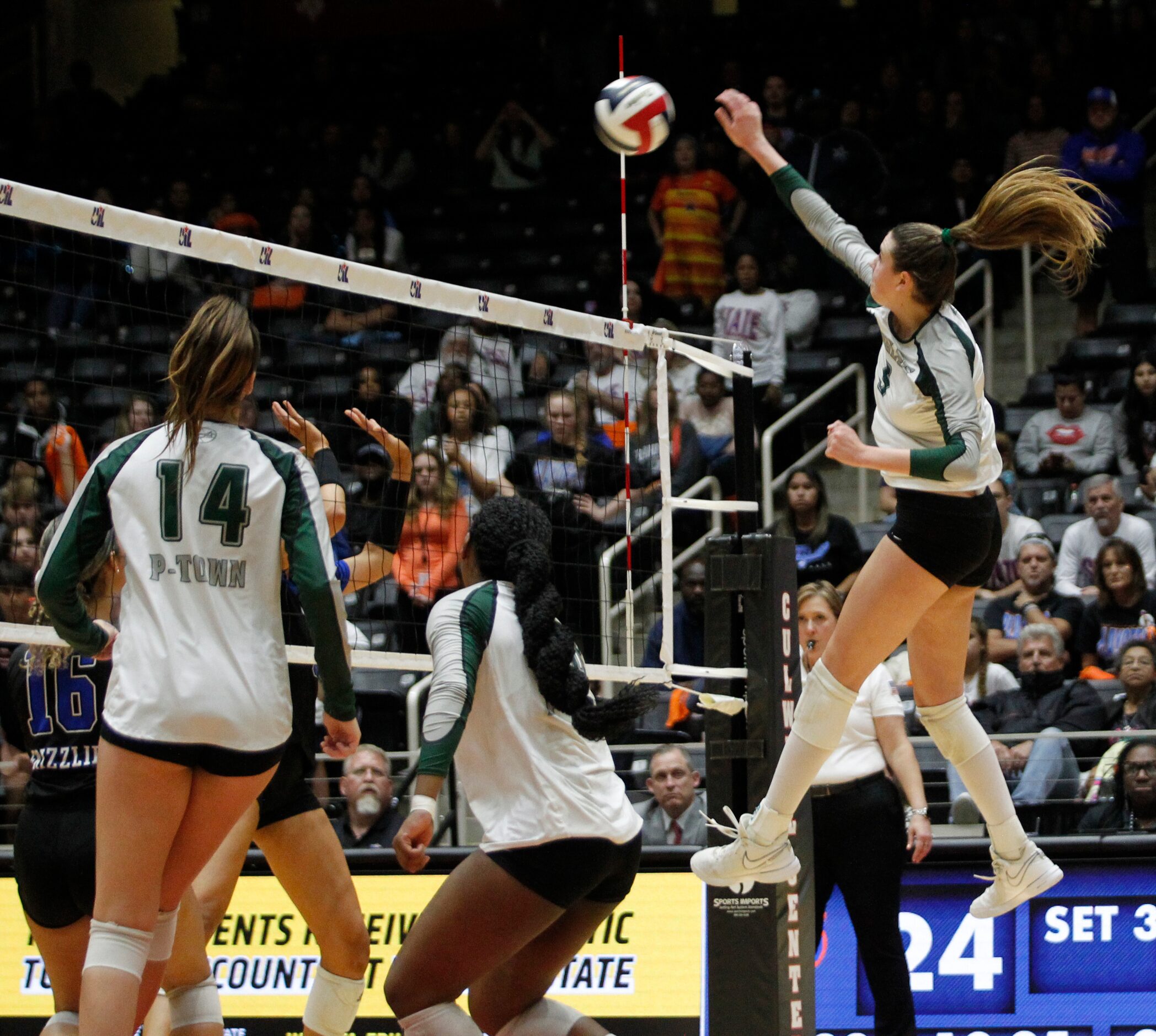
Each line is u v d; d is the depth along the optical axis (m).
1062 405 14.14
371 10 24.27
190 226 5.89
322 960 5.88
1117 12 20.09
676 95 20.97
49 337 17.55
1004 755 8.60
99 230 5.70
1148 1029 7.34
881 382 5.39
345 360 15.81
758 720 6.66
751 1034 6.46
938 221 17.31
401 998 5.25
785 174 5.90
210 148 21.70
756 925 6.49
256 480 5.01
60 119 22.22
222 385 5.01
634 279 18.72
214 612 4.89
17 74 24.19
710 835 6.75
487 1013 5.64
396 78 22.98
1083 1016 7.40
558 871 5.14
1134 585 10.75
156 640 4.83
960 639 5.61
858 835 7.25
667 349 7.29
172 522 4.92
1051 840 7.53
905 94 18.69
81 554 5.00
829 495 15.58
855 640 5.37
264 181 20.94
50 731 5.44
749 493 7.04
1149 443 13.44
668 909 7.54
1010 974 7.48
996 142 17.89
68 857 5.32
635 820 5.38
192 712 4.76
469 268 19.20
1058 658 9.31
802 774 5.56
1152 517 12.53
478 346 13.79
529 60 22.88
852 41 21.03
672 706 10.66
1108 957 7.44
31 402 14.26
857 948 7.64
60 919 5.43
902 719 7.46
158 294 17.47
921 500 5.20
